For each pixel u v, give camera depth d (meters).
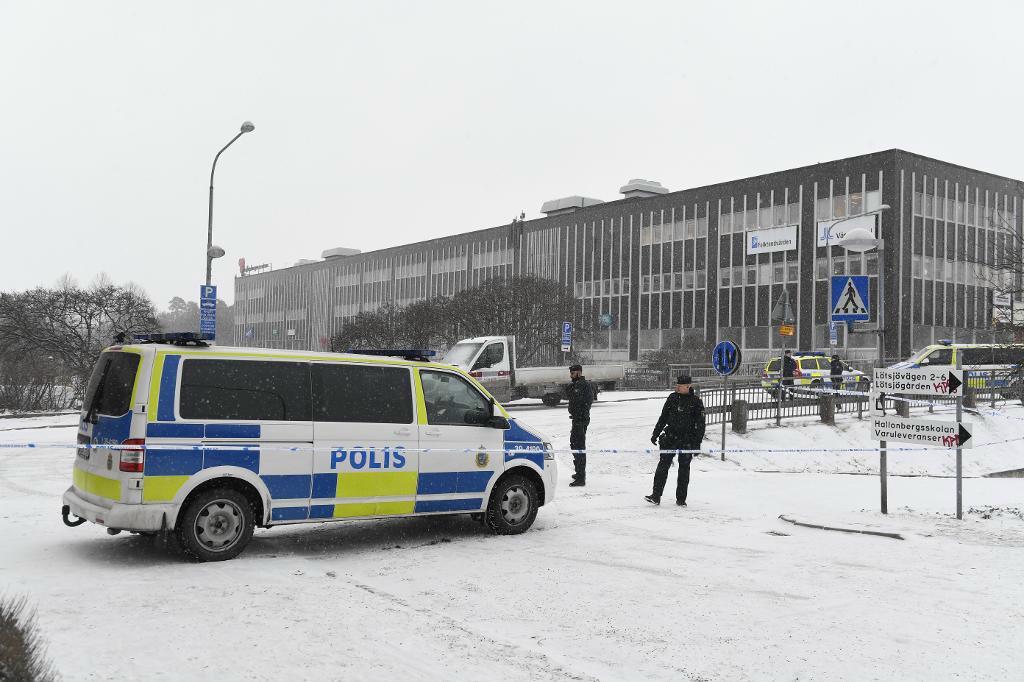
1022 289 20.84
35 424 24.45
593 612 6.30
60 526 9.42
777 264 60.97
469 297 52.34
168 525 7.55
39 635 5.31
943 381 10.36
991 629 5.88
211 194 30.02
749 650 5.44
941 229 56.56
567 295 55.69
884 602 6.58
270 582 6.99
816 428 22.55
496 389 26.27
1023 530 9.62
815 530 9.75
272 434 8.07
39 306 36.28
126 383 7.74
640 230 70.81
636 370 47.53
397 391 8.88
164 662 4.99
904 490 13.57
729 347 18.38
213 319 29.92
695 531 9.69
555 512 11.09
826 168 58.22
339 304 106.44
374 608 6.30
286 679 4.77
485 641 5.57
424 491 8.91
